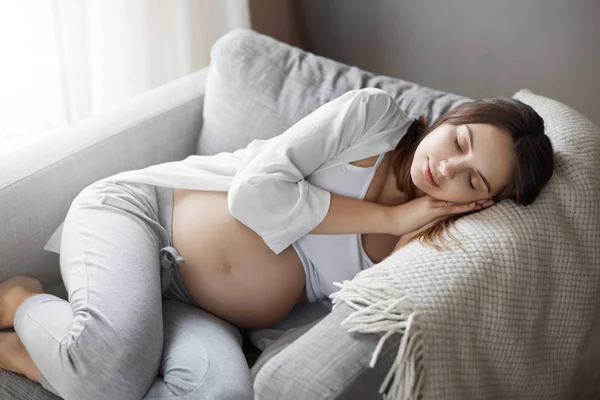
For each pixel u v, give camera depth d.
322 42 2.54
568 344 1.26
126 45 2.02
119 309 1.18
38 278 1.45
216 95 1.60
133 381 1.16
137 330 1.17
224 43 1.63
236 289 1.35
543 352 1.23
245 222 1.30
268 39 1.65
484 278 1.12
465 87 2.31
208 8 2.19
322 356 1.02
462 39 2.24
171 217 1.41
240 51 1.60
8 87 1.93
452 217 1.28
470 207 1.27
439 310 1.06
